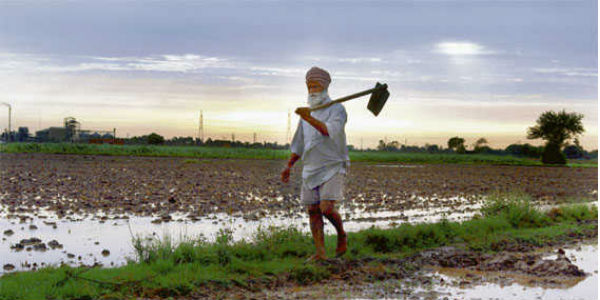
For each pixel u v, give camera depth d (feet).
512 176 84.48
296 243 21.26
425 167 110.93
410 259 20.43
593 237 25.85
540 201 46.32
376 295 15.69
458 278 17.87
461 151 203.92
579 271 18.61
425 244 22.95
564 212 32.55
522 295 15.85
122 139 194.80
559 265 18.86
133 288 15.34
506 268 19.27
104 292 15.01
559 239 25.29
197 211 34.12
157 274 16.12
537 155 199.00
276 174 71.97
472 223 26.89
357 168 97.66
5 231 25.59
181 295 15.23
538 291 16.34
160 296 15.07
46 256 20.97
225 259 18.29
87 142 191.93
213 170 77.30
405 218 32.81
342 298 15.30
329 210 18.85
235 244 20.33
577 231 26.96
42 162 86.17
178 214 32.71
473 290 16.40
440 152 205.26
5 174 59.72
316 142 18.71
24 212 32.30
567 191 58.03
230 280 16.55
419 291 16.22
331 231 27.40
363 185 57.57
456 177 77.36
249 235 25.31
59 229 26.86
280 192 47.44
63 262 19.57
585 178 84.38
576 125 161.17
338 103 18.92
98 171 68.49
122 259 20.59
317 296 15.47
